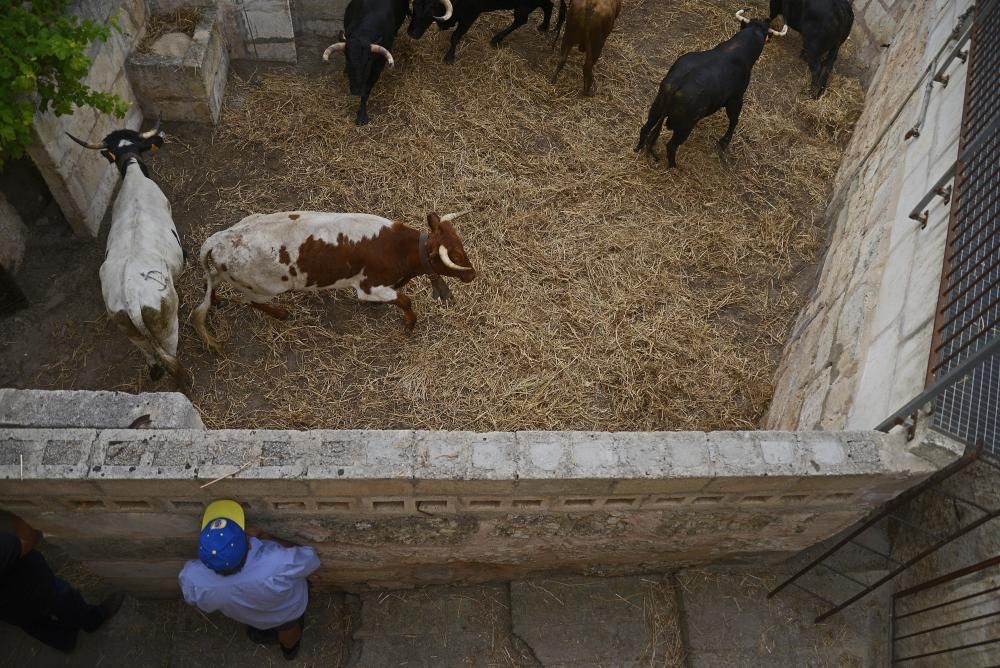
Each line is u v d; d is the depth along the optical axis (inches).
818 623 173.3
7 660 163.8
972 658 145.5
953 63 202.5
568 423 192.1
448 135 255.1
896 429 137.9
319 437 125.1
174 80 235.9
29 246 215.5
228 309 205.8
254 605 135.2
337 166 241.8
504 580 179.2
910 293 157.6
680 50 300.0
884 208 199.2
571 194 242.4
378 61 247.3
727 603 175.3
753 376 208.8
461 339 204.5
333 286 193.6
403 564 163.5
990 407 130.0
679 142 243.3
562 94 275.4
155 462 120.2
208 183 235.8
